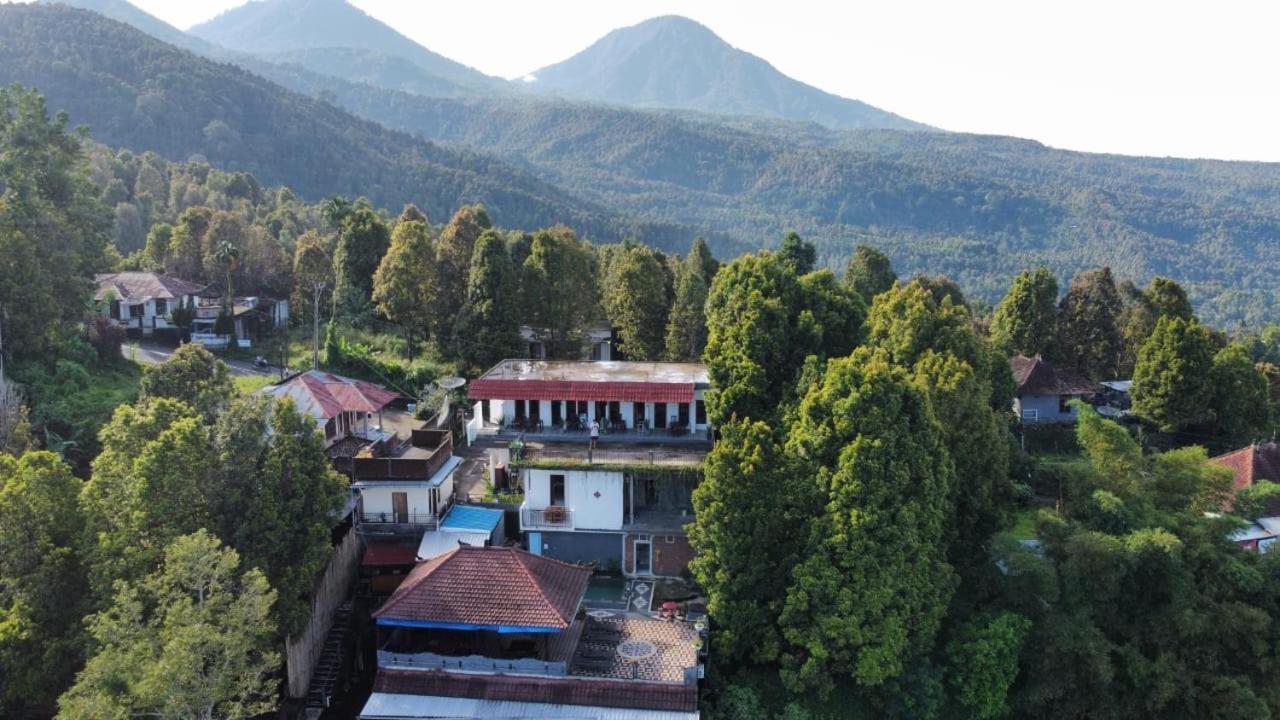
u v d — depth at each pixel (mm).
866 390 40719
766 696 40312
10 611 33562
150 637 31469
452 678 37469
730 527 40375
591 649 39281
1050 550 44656
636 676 37250
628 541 47062
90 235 69875
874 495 39219
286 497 38344
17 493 34844
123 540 35125
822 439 41281
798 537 41500
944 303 57281
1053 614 43062
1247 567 43688
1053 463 61219
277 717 37312
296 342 87438
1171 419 69562
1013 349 86625
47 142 66812
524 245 91938
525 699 36750
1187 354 69188
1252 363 72750
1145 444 71250
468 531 46375
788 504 41688
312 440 40094
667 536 46781
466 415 64688
